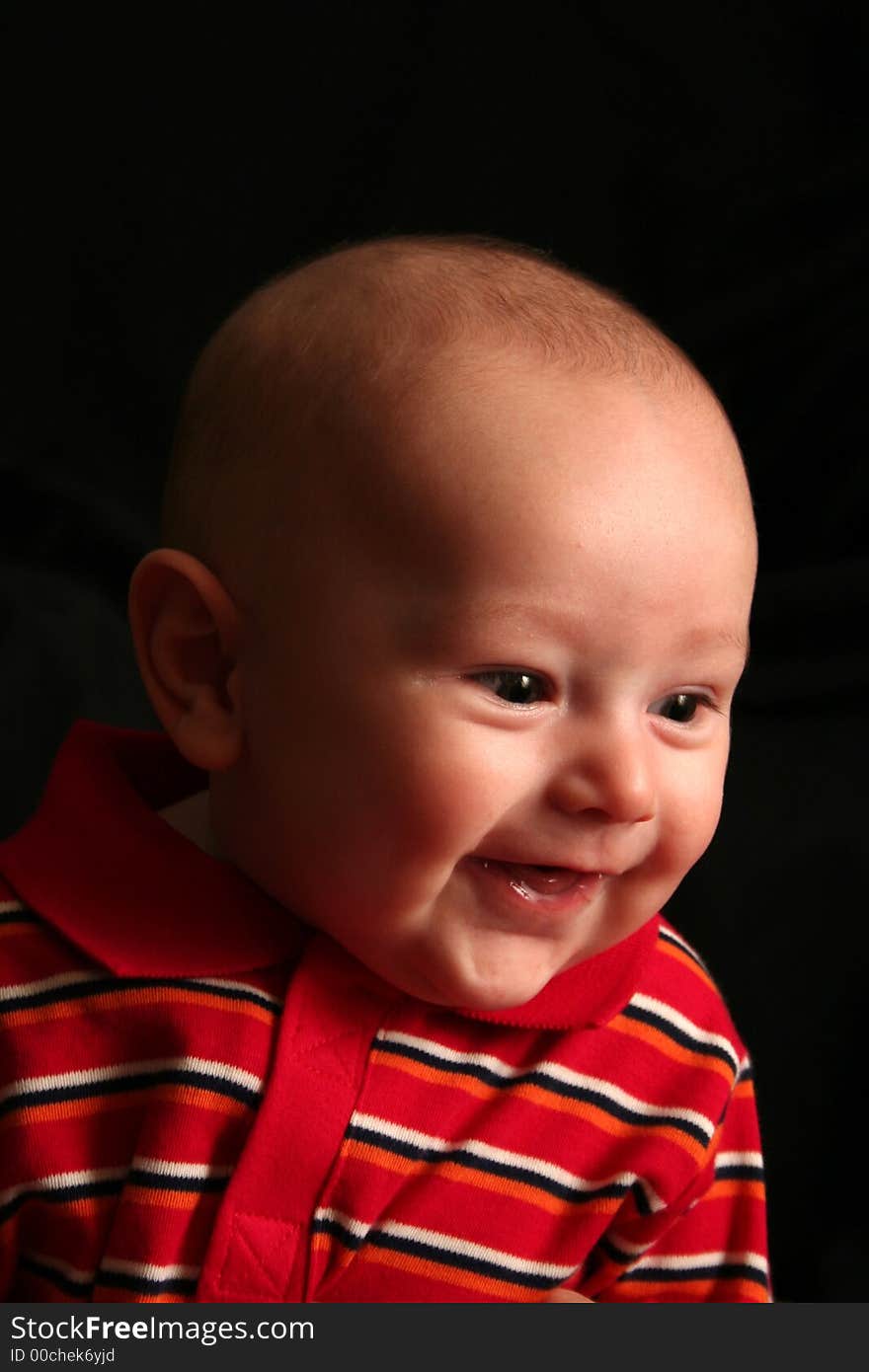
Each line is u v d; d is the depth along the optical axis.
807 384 1.85
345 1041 0.89
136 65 1.88
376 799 0.82
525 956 0.85
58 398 1.88
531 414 0.81
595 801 0.80
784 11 1.93
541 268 0.94
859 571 1.74
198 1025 0.89
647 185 1.94
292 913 0.92
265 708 0.87
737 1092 1.06
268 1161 0.87
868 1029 1.36
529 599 0.79
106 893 0.92
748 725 1.70
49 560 1.78
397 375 0.83
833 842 1.47
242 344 0.92
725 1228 1.04
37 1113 0.88
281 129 1.92
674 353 0.89
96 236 1.88
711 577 0.81
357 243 1.04
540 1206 0.93
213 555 0.90
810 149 1.92
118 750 1.06
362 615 0.81
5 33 1.84
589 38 1.94
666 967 1.03
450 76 1.94
